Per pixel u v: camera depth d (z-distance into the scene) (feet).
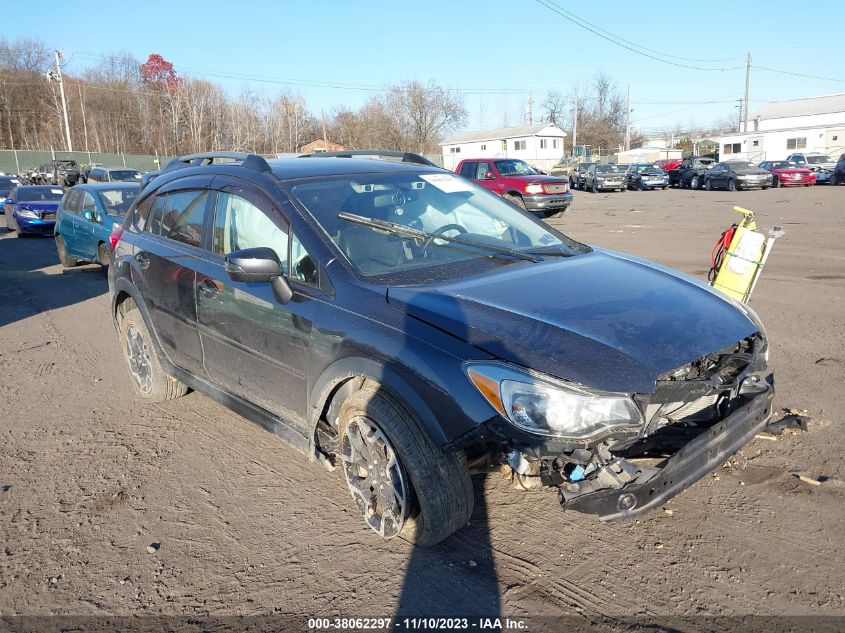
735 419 9.73
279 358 11.76
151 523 11.68
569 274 11.38
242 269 10.69
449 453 9.55
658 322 9.72
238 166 13.88
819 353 18.54
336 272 11.00
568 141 273.95
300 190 12.49
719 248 19.31
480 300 10.05
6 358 21.93
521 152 221.25
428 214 13.12
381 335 9.90
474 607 9.15
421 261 11.73
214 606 9.48
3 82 241.14
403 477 9.78
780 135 174.70
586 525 10.88
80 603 9.67
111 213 35.96
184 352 14.83
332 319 10.62
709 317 10.20
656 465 9.37
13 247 51.37
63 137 235.81
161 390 16.71
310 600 9.50
